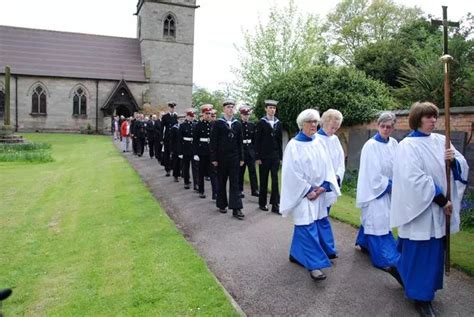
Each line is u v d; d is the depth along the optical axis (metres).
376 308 4.53
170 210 9.09
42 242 7.25
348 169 12.98
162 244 6.46
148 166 16.41
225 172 8.74
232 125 8.59
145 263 5.73
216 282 5.08
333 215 8.33
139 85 46.03
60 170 15.80
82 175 14.11
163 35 47.06
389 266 5.27
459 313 4.42
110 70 45.62
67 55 45.34
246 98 27.05
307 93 14.45
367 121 12.77
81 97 44.44
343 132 13.61
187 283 5.05
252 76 26.61
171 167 14.03
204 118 10.43
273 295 4.86
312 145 5.50
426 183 4.21
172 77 47.50
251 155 10.74
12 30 45.34
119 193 10.51
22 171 15.56
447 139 4.31
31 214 9.24
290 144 5.51
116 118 34.44
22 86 42.59
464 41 12.66
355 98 13.26
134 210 8.60
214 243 6.76
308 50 26.84
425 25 25.61
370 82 14.13
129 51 48.19
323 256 5.22
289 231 7.39
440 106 12.27
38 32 46.19
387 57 25.16
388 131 5.62
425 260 4.30
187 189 11.62
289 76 15.98
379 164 5.54
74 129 44.25
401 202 4.35
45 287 5.40
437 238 4.29
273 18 26.98
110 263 5.90
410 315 4.38
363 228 6.11
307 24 27.23
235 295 4.88
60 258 6.38
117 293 4.95
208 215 8.62
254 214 8.67
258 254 6.21
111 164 16.55
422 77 12.99
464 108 8.87
